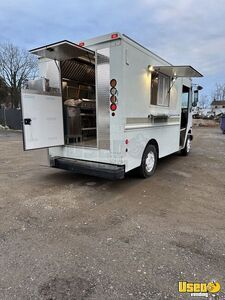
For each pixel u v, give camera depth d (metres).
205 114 51.03
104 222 2.84
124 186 4.24
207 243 2.37
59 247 2.29
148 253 2.19
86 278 1.85
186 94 6.96
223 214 3.09
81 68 5.20
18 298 1.64
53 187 4.18
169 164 6.16
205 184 4.41
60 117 4.36
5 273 1.91
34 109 3.87
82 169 3.97
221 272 1.93
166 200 3.58
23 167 5.78
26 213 3.09
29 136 3.81
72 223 2.81
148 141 4.56
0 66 27.58
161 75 4.80
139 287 1.75
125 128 3.67
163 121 5.14
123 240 2.42
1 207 3.29
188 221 2.88
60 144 4.37
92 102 5.59
